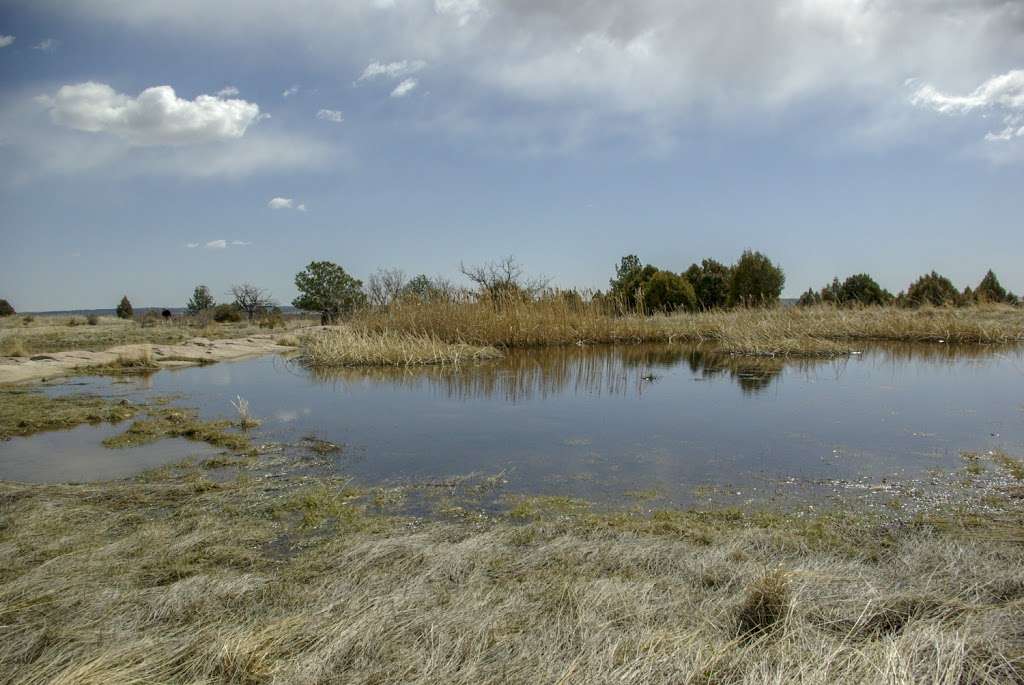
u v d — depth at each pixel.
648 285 24.94
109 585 2.88
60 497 4.22
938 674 2.02
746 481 4.63
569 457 5.41
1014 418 6.69
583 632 2.35
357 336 14.71
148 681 2.10
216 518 3.84
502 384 9.98
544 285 16.89
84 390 9.59
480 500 4.28
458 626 2.43
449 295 16.27
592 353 14.30
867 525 3.65
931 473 4.73
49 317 34.09
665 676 2.08
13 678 2.16
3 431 6.50
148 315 31.69
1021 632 2.30
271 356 15.52
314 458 5.44
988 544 3.23
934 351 13.49
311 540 3.54
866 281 24.70
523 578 2.93
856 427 6.39
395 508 4.12
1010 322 16.36
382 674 2.14
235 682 2.11
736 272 25.16
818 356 13.05
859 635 2.37
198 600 2.70
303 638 2.37
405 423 6.96
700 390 9.01
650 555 3.13
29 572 3.00
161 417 7.22
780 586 2.50
